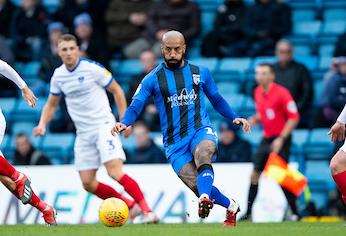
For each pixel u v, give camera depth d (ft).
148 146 164.55
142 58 175.42
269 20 193.98
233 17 196.85
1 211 148.15
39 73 197.77
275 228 99.76
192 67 100.94
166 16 193.98
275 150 144.46
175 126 99.60
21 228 104.12
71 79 125.18
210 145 96.63
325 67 195.21
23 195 106.73
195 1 215.51
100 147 125.90
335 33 203.00
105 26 203.92
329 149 174.50
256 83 188.65
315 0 209.97
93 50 190.80
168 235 86.63
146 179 149.69
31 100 106.11
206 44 199.00
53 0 224.53
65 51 124.06
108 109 127.34
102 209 104.47
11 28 209.26
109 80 125.90
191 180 97.71
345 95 168.35
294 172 145.48
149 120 179.11
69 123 186.80
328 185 170.91
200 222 138.00
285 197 146.00
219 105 102.68
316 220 146.72
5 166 104.88
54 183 151.74
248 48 196.65
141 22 200.64
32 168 152.76
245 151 162.09
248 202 145.07
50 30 193.67
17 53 207.82
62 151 186.29
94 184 129.18
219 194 101.50
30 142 171.01
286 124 145.48
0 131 104.01
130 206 128.16
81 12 202.28
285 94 146.20
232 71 196.65
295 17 209.26
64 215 149.59
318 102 176.24
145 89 100.58
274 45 194.90
